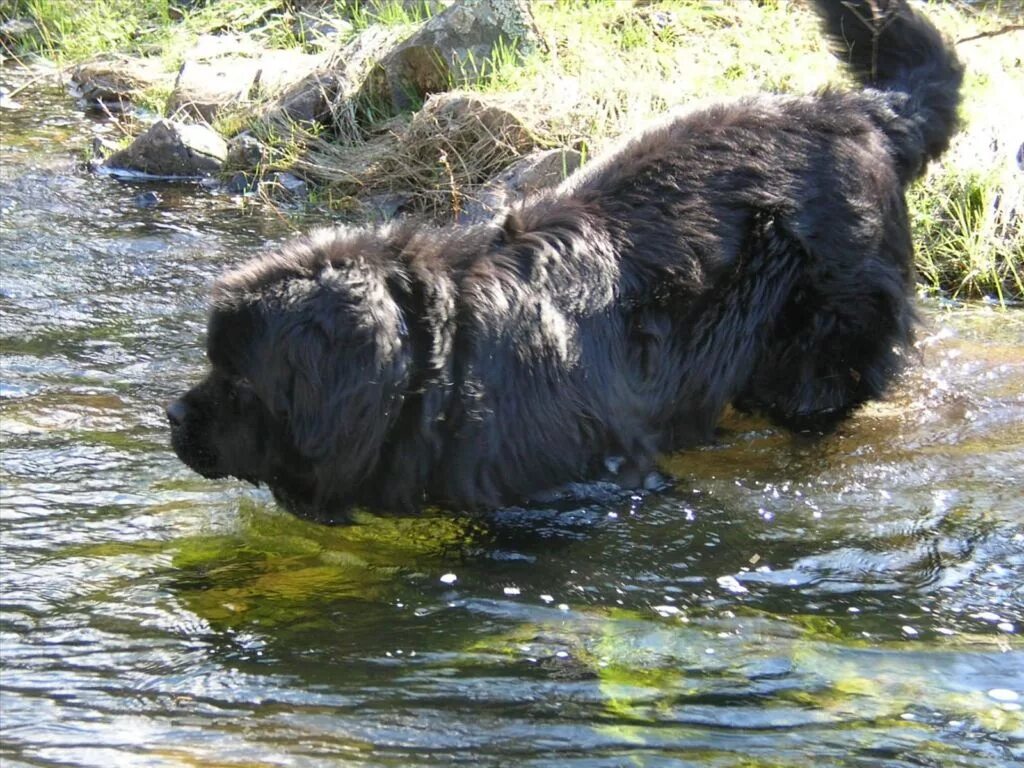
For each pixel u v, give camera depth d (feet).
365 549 19.24
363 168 36.17
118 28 54.24
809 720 14.79
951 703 15.14
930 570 18.31
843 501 20.51
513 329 20.02
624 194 22.11
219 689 15.26
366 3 47.60
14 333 26.17
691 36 40.91
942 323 27.48
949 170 31.65
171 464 21.25
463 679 15.61
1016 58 38.34
